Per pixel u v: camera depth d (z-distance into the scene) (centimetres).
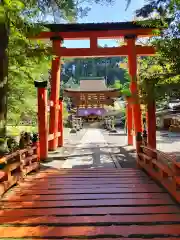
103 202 464
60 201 473
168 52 659
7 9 488
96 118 4594
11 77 788
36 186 588
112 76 6800
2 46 602
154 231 341
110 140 1798
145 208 430
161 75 719
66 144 1509
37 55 668
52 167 842
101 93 4184
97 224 367
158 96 683
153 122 845
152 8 656
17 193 533
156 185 582
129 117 1415
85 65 6944
